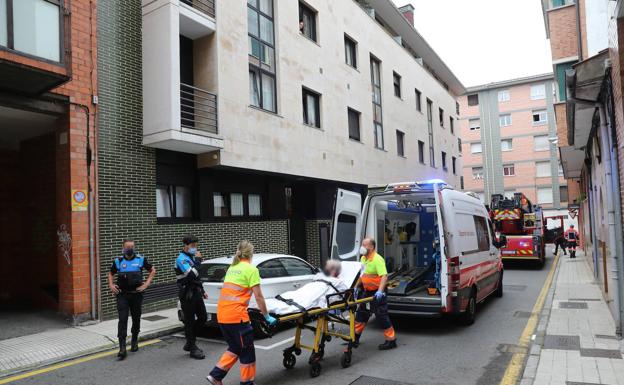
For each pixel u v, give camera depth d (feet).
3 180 33.94
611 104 21.33
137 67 32.60
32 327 26.35
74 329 25.94
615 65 18.94
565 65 49.14
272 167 41.52
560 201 148.46
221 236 38.55
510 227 62.23
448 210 25.77
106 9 30.91
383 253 29.94
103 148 29.68
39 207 33.19
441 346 22.49
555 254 81.25
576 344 21.36
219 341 24.63
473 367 19.11
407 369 19.02
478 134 162.91
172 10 32.07
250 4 41.88
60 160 28.25
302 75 47.96
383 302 22.17
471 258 27.96
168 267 33.32
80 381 18.37
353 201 29.73
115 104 30.78
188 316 21.61
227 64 36.83
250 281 16.25
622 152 19.98
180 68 36.01
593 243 44.42
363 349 22.27
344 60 57.21
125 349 21.61
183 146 33.30
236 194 41.78
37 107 26.55
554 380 16.63
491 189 158.92
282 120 43.65
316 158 48.91
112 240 29.58
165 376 18.84
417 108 85.30
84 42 28.84
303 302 18.48
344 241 28.40
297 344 19.42
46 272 32.40
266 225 44.21
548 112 152.05
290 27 46.62
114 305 29.14
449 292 24.31
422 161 84.64
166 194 34.68
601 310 29.14
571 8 49.60
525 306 32.71
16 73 23.22
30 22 23.27
